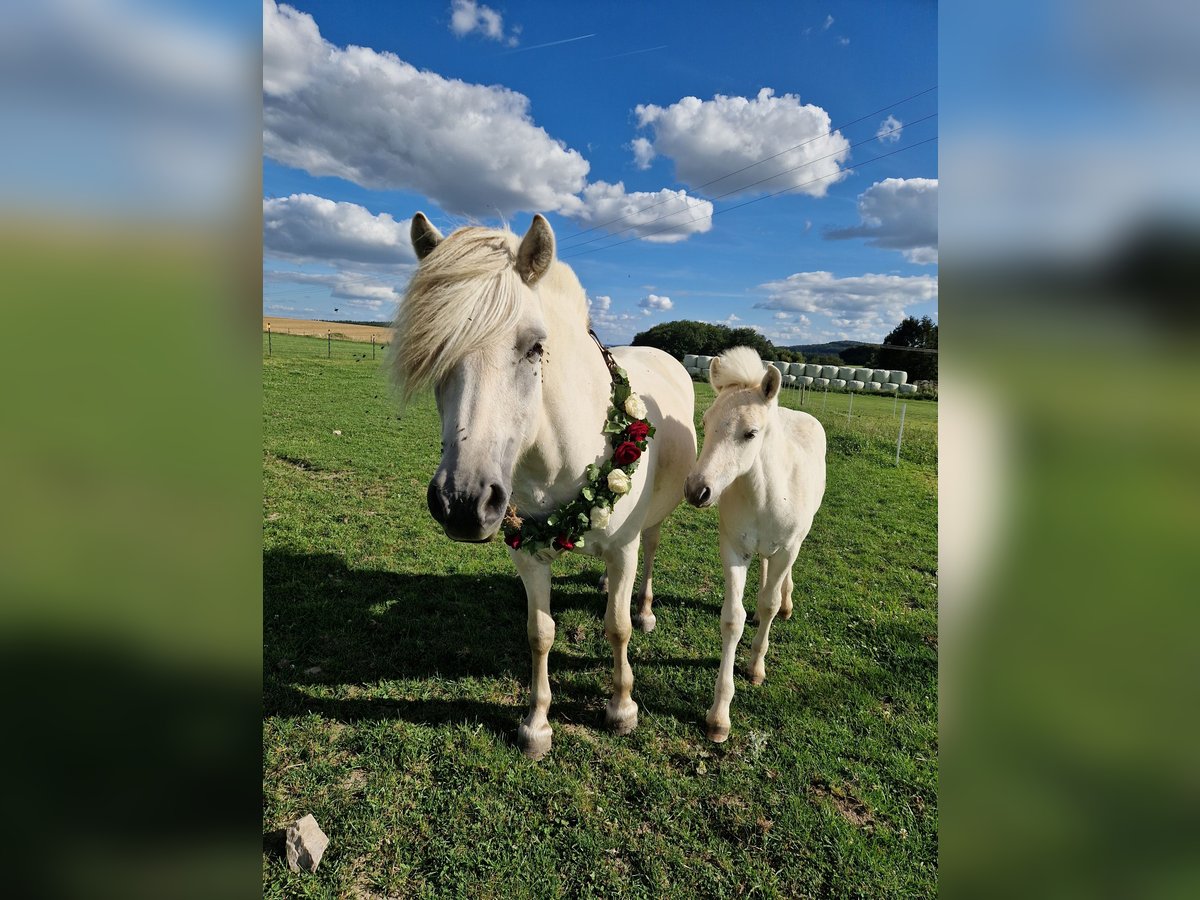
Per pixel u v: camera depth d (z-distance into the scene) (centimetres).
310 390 1431
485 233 213
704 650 396
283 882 224
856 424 1400
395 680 346
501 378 199
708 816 262
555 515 251
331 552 518
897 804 271
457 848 241
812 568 555
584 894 225
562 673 364
